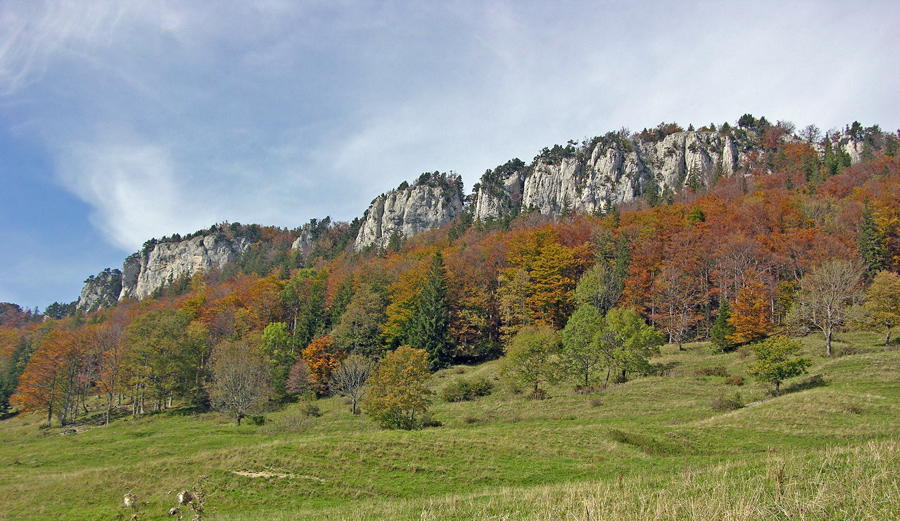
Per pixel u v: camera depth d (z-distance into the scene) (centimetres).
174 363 6412
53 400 6269
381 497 2186
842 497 951
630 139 18938
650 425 3384
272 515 1972
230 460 2686
